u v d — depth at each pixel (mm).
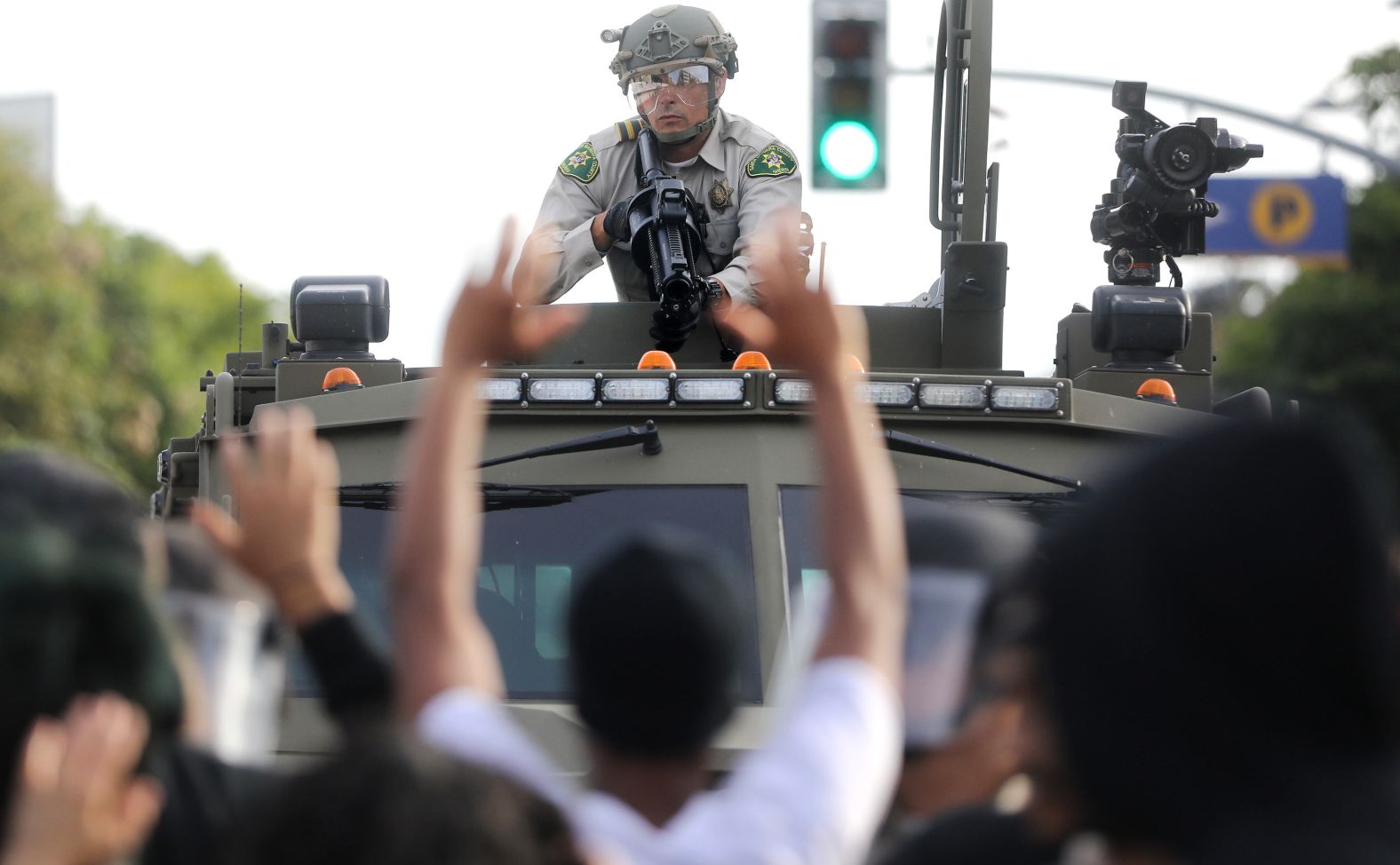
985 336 24797
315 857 6395
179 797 8633
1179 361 25297
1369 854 5965
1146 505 6246
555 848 6668
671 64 25203
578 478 20000
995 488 20844
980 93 25406
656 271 23984
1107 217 26828
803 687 7895
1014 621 7117
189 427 161250
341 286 22969
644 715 7715
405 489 8391
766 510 19734
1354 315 134500
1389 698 6125
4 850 7359
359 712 8758
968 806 8531
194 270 181125
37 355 125562
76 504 7988
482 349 8398
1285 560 6043
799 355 8234
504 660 18922
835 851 7430
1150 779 6113
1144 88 27172
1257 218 71000
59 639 7594
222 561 9102
